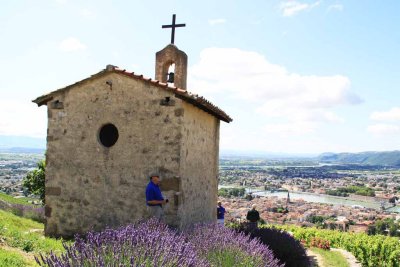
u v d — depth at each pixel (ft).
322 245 50.83
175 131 30.53
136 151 31.12
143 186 30.76
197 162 34.78
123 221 30.94
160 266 14.30
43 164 71.56
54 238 31.27
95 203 31.73
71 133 32.78
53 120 33.24
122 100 31.73
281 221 221.66
